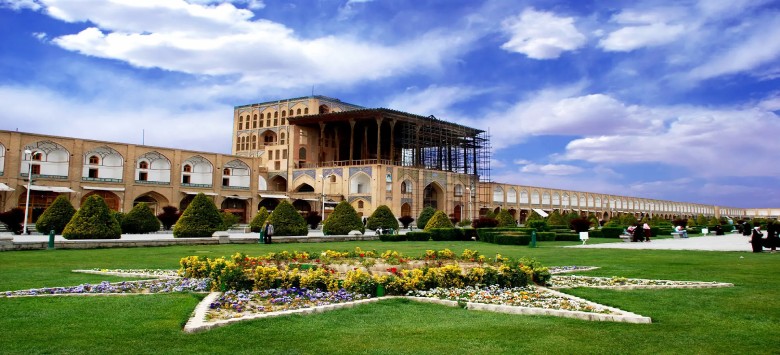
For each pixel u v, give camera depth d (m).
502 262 10.10
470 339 5.50
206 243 21.45
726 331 5.93
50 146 37.88
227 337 5.40
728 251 18.36
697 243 24.50
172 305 6.92
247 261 9.97
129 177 41.53
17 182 35.94
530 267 9.48
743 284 9.61
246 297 7.70
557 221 38.47
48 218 24.27
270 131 63.22
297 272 8.52
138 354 4.77
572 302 7.54
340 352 4.97
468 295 8.15
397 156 64.75
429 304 7.55
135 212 27.45
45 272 10.64
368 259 10.66
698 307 7.32
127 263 13.03
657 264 13.51
